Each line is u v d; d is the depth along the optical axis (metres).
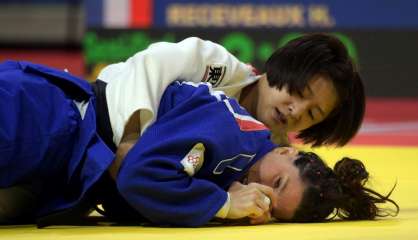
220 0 23.84
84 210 7.05
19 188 7.02
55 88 6.96
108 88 7.15
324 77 7.70
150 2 23.67
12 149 6.59
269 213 6.94
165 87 7.11
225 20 23.86
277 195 6.93
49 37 31.64
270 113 7.79
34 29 31.64
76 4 31.67
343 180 7.20
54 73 7.15
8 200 7.02
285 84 7.67
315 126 8.16
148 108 6.80
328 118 8.09
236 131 6.82
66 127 6.79
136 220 7.23
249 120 7.07
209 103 6.88
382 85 23.03
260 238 6.15
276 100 7.73
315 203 6.94
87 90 7.13
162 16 23.80
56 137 6.74
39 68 7.13
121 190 6.52
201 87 7.03
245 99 8.03
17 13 31.59
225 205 6.63
